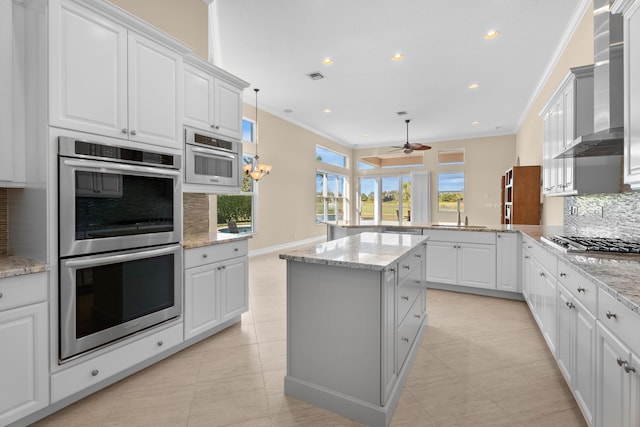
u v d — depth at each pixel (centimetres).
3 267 157
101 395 192
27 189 177
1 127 171
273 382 207
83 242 178
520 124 768
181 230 238
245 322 308
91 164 179
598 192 264
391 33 380
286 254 191
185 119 257
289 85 543
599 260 176
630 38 156
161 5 283
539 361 232
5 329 152
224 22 359
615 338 125
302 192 819
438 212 969
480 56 438
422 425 167
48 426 164
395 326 186
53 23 168
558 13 341
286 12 341
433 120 762
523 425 166
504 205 753
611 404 129
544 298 247
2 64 171
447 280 402
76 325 175
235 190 308
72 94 176
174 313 231
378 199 1062
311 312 185
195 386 202
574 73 262
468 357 238
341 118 751
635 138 152
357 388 173
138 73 210
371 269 162
